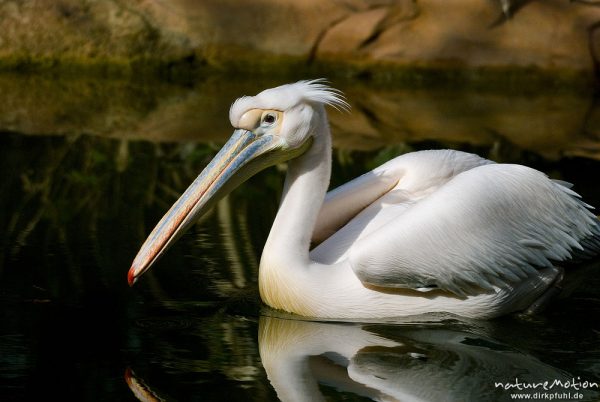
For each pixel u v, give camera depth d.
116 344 9.38
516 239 10.20
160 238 10.28
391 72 26.55
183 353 9.14
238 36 27.02
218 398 8.11
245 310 10.44
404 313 10.22
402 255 9.88
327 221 11.20
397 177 11.27
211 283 11.26
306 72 26.92
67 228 13.21
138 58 27.11
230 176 10.44
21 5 26.84
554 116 21.94
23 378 8.50
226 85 26.02
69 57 26.97
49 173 16.30
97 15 27.00
